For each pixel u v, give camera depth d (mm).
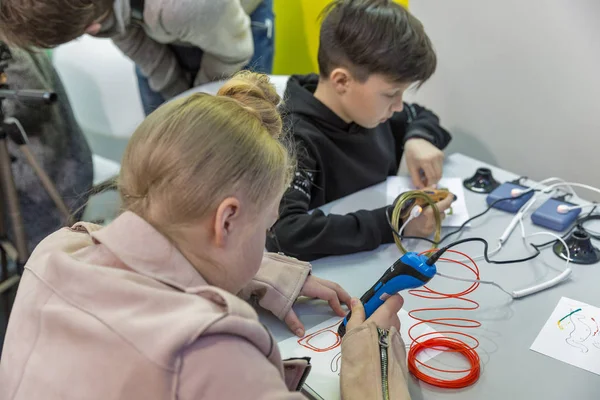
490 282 994
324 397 780
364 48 1167
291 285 921
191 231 600
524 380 802
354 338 774
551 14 1415
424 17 1685
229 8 1438
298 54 2246
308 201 1215
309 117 1305
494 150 1714
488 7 1525
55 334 597
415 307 945
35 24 1226
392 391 724
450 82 1716
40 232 1767
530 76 1528
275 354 604
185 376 521
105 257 629
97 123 2092
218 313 547
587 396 776
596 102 1428
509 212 1215
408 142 1410
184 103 620
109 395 540
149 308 564
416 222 1133
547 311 932
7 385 625
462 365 826
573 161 1547
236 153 585
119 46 1617
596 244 1099
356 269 1065
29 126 1661
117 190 678
